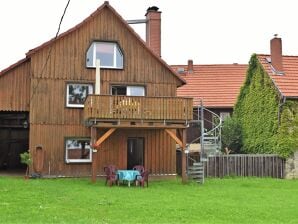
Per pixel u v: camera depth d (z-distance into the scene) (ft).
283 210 54.70
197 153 98.12
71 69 88.12
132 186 76.18
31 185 70.44
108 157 88.12
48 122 86.28
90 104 77.87
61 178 85.25
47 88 86.79
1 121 98.89
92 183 77.87
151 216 48.55
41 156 84.58
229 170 96.22
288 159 97.81
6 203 54.08
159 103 80.84
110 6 90.02
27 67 88.99
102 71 89.45
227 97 135.33
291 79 104.17
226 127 115.24
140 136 90.48
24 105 88.07
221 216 49.85
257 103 109.60
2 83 87.86
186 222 45.80
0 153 107.76
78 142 87.71
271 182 86.48
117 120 79.00
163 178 90.68
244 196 66.54
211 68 148.46
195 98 135.13
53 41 86.84
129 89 90.94
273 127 101.50
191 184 80.74
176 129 84.84
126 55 91.04
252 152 109.81
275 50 108.17
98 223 43.62
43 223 43.09
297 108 99.71
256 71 111.65
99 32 90.12
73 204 54.80
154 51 101.30
